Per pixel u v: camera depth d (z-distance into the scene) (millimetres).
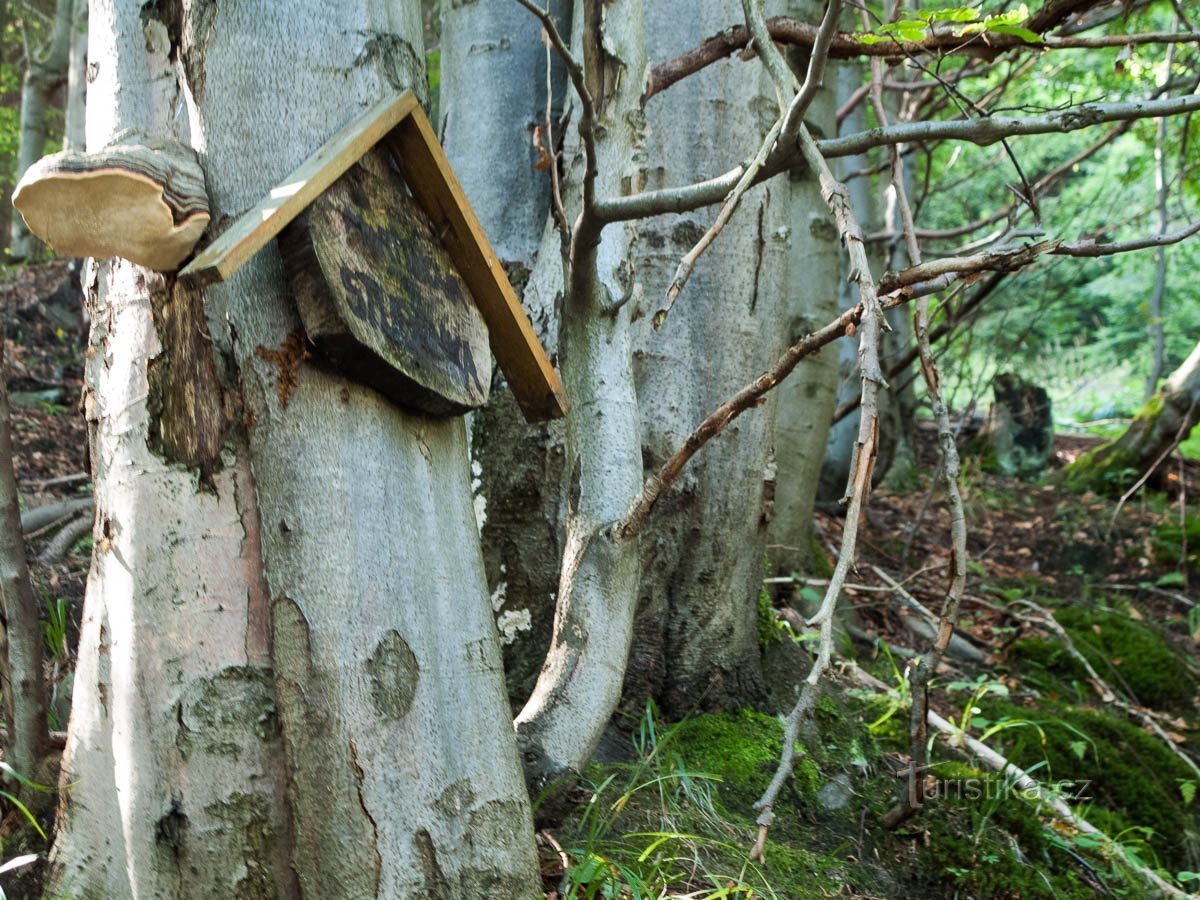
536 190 3367
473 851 1897
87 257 1672
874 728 3650
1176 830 4090
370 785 1775
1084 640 5676
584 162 2703
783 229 3539
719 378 3344
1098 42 2588
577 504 2582
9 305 7715
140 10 1844
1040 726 4336
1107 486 8633
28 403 6305
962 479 8555
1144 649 5715
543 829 2404
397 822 1802
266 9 1821
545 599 3197
